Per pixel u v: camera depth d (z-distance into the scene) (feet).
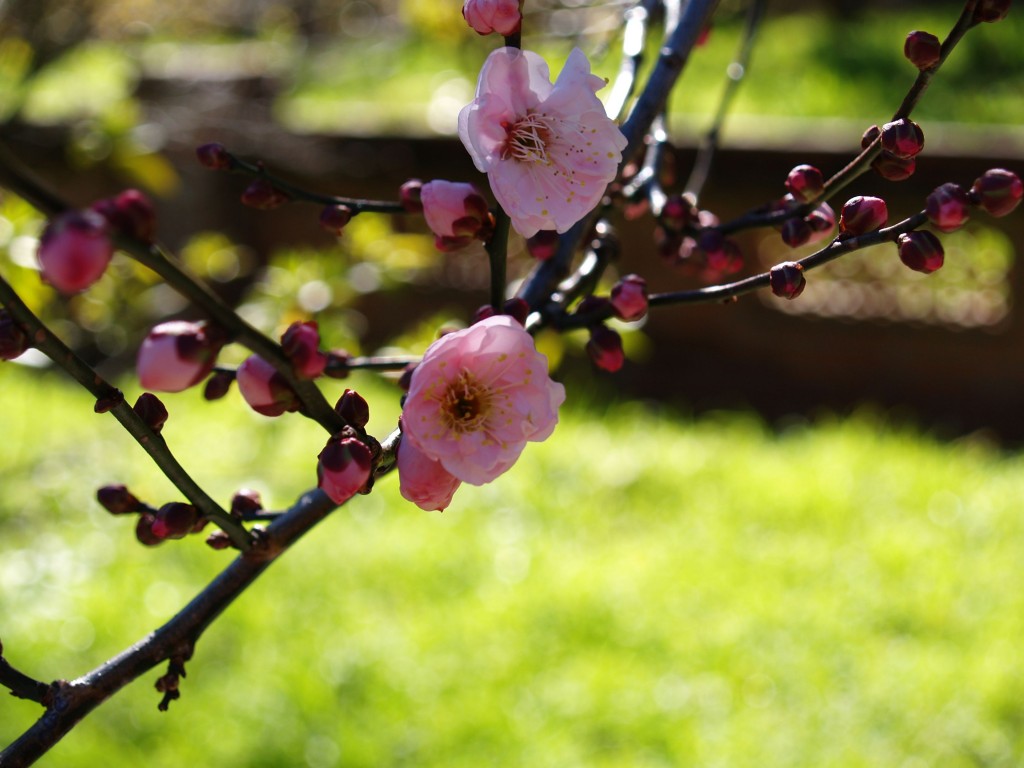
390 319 21.81
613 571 14.08
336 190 20.72
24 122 17.40
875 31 27.04
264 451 15.81
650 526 15.57
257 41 28.76
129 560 14.51
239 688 11.85
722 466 17.02
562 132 3.32
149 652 3.68
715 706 11.73
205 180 19.95
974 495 16.08
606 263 4.80
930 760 10.94
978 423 19.39
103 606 13.41
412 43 28.17
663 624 13.03
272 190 4.37
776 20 28.30
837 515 15.57
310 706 11.57
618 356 4.13
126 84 19.63
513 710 11.62
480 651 12.54
